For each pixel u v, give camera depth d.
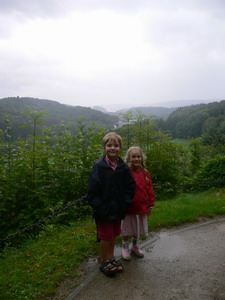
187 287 3.21
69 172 6.73
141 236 4.73
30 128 6.36
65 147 6.88
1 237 5.48
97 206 3.30
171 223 5.31
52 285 3.25
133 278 3.40
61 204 5.92
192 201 7.29
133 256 3.99
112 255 3.55
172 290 3.16
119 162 3.47
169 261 3.84
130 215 3.85
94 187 3.30
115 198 3.34
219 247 4.29
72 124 7.21
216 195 8.25
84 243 4.31
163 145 9.23
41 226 5.52
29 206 5.88
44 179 6.46
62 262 3.76
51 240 4.55
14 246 5.06
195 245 4.38
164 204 6.95
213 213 5.89
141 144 8.91
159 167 8.81
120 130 8.95
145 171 3.95
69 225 5.77
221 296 3.04
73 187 6.64
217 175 9.80
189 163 12.23
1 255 4.27
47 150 6.55
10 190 5.87
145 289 3.18
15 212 5.99
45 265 3.69
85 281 3.35
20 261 3.88
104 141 3.46
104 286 3.24
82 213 6.50
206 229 5.07
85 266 3.71
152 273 3.51
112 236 3.45
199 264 3.75
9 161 6.07
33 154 6.12
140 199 3.80
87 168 6.84
